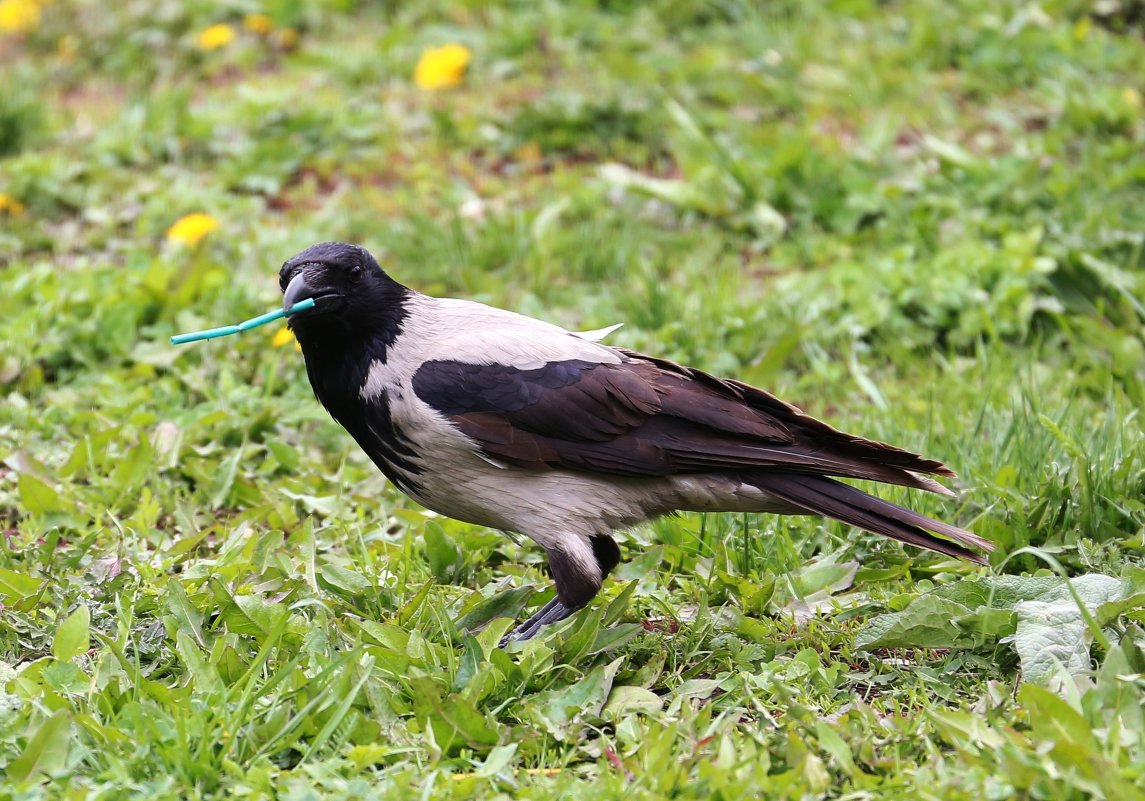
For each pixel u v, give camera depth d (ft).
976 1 62.18
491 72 60.18
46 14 68.44
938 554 30.73
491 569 31.96
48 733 21.79
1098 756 20.52
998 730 22.43
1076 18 61.62
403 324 28.35
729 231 49.19
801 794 21.47
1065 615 25.30
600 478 27.99
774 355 40.11
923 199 48.44
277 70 63.00
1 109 55.16
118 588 28.40
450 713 23.08
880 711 24.91
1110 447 32.63
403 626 27.27
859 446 27.40
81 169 52.26
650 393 27.68
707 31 62.64
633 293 44.24
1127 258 44.96
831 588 29.37
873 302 43.04
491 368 27.63
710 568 30.55
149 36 65.10
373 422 28.32
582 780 22.52
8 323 41.78
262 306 42.45
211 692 23.44
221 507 34.50
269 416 37.29
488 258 46.57
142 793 21.34
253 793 21.30
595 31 62.28
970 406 37.83
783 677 25.30
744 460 27.40
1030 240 43.83
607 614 26.94
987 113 54.95
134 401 38.27
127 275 43.75
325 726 22.89
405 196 50.70
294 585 28.17
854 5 63.10
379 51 62.34
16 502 33.78
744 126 54.24
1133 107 53.11
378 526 32.42
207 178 52.80
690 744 22.98
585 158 54.29
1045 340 42.39
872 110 55.31
